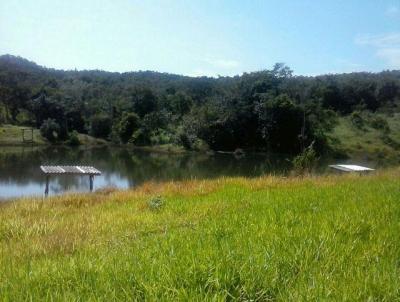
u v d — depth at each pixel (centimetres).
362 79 13812
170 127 10706
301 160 2852
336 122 11012
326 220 707
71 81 15462
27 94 11875
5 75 12456
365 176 1816
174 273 435
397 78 14450
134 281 432
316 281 421
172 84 14588
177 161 7569
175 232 706
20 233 916
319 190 1221
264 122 9594
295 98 10600
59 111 11106
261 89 10088
